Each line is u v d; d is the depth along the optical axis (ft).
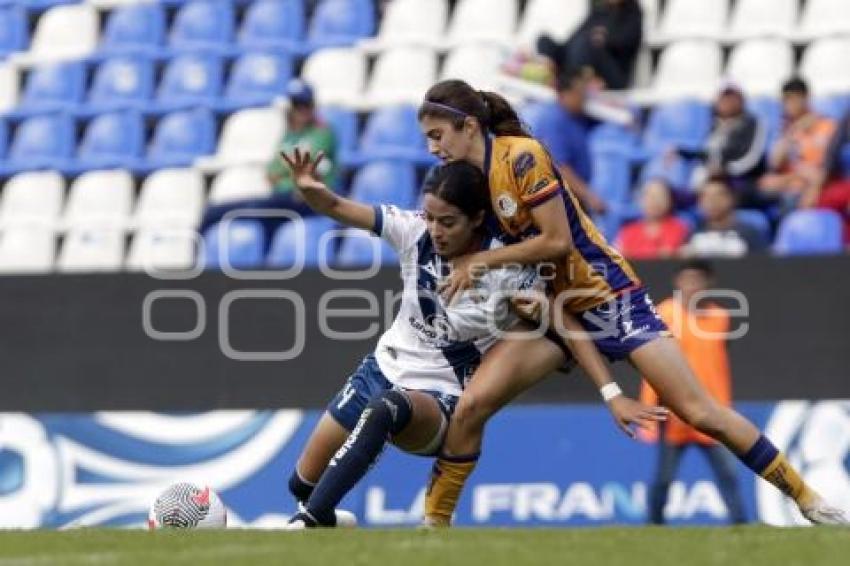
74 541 71.05
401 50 165.37
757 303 110.42
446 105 77.41
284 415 114.83
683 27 158.40
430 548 64.85
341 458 76.74
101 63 173.47
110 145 166.09
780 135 136.56
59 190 164.25
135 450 116.57
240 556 62.85
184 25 173.68
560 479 112.98
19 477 117.80
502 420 114.21
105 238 154.51
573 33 152.66
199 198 158.61
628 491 111.96
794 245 127.24
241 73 168.14
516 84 145.28
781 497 110.52
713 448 110.01
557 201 77.10
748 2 160.04
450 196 76.84
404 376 80.89
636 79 154.81
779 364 110.01
